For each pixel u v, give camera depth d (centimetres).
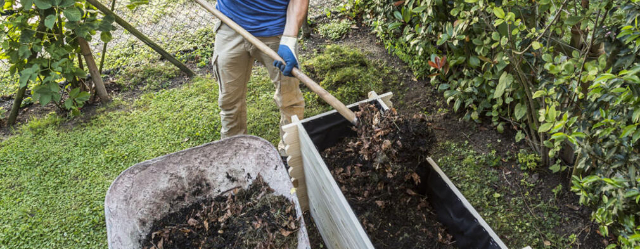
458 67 363
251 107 403
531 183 315
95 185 335
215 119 392
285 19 284
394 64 446
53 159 358
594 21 241
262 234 238
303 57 465
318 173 241
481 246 213
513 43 276
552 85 271
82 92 386
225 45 290
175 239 246
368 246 199
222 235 246
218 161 259
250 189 266
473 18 279
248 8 275
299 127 249
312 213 302
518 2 271
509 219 294
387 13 435
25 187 335
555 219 291
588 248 274
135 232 241
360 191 244
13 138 382
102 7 382
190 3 561
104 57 456
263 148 256
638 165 217
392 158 218
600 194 255
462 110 378
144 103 419
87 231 302
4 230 301
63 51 363
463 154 342
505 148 343
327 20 522
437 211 245
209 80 440
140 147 368
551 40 279
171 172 250
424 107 391
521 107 306
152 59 474
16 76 452
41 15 358
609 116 219
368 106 246
